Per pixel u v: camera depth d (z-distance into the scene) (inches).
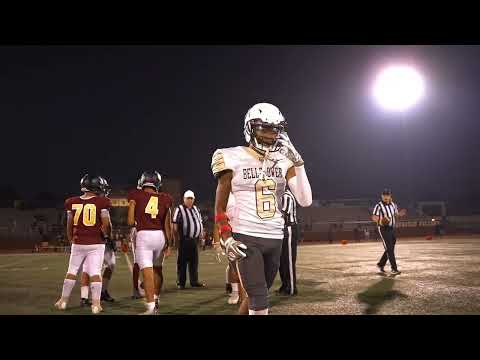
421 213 1962.4
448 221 1774.1
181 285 350.9
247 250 140.7
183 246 351.6
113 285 374.9
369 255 644.1
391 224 395.2
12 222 1594.5
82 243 256.8
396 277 369.7
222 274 450.6
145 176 253.4
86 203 259.0
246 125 148.3
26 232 1508.4
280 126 146.3
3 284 380.2
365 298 271.0
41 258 785.6
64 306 259.9
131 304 278.5
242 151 146.2
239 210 142.8
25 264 624.1
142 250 243.4
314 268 459.5
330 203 1975.9
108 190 276.8
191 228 351.6
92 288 250.5
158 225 247.9
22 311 253.1
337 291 301.7
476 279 348.2
